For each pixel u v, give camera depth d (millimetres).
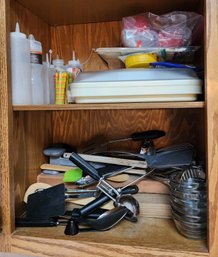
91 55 938
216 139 536
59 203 693
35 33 857
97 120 946
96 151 866
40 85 797
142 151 827
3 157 640
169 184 705
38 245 629
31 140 815
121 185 748
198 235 602
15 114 721
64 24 948
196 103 560
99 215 685
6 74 628
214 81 533
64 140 972
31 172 808
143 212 729
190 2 762
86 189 756
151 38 748
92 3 765
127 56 730
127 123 925
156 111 909
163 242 593
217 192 539
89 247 604
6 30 625
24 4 769
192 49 707
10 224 643
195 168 696
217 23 526
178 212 632
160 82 584
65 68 852
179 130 895
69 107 622
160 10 816
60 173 840
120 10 822
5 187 640
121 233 641
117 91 600
